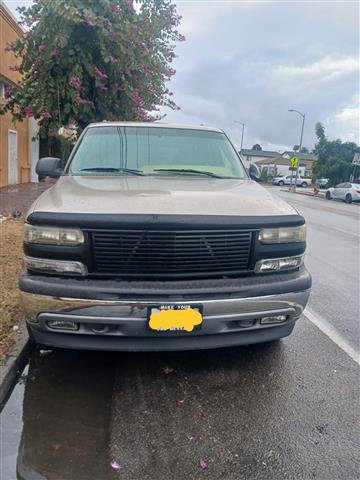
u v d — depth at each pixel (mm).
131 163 4242
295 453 2529
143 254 2855
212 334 2979
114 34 8641
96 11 8586
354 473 2383
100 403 2973
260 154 99812
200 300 2854
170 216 2842
